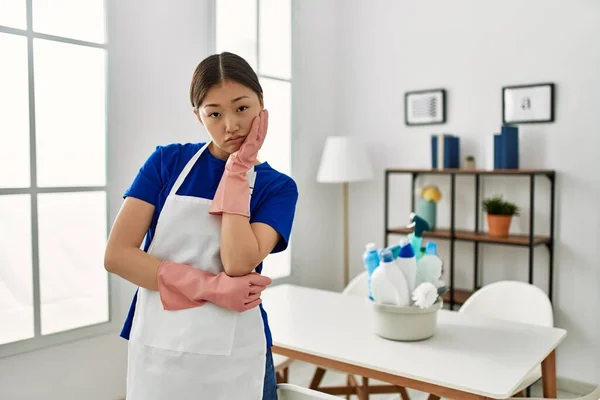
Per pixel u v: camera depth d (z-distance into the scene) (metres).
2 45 2.30
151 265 1.19
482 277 3.53
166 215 1.22
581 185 3.15
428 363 1.78
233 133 1.13
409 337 1.99
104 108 2.66
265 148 3.57
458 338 2.03
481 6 3.45
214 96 1.11
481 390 1.58
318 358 1.92
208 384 1.19
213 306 1.19
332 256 4.14
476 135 3.51
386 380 1.78
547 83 3.21
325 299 2.62
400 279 1.97
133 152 2.77
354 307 2.47
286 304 2.52
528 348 1.92
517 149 3.24
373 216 3.99
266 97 3.55
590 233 3.13
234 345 1.20
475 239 3.23
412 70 3.75
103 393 2.70
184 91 3.00
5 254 2.35
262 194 1.23
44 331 2.48
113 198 2.70
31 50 2.38
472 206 3.54
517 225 3.38
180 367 1.19
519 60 3.33
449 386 1.63
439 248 3.71
